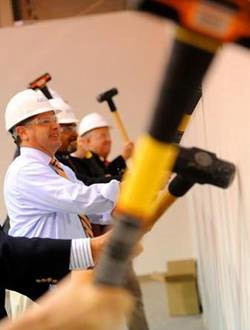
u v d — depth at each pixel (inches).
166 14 16.5
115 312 18.2
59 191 82.6
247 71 54.2
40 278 69.5
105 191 82.1
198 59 17.2
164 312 160.9
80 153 134.3
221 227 89.6
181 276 156.3
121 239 18.8
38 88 117.8
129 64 187.8
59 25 185.8
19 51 185.3
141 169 18.6
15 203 86.2
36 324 18.1
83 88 188.1
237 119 62.8
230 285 85.1
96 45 187.2
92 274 19.9
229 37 17.0
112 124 188.7
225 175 36.1
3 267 69.0
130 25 186.4
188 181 37.2
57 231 84.9
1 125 184.4
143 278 191.9
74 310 18.1
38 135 86.1
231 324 89.8
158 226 191.3
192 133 128.0
